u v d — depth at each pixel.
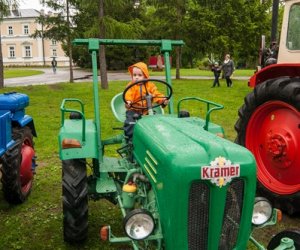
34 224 4.21
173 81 20.41
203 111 11.16
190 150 2.39
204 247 2.44
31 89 16.58
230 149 2.42
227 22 23.03
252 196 2.48
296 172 4.43
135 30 16.06
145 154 2.87
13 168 4.46
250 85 5.27
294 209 4.36
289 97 4.35
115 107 4.23
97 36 15.37
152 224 2.47
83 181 3.62
